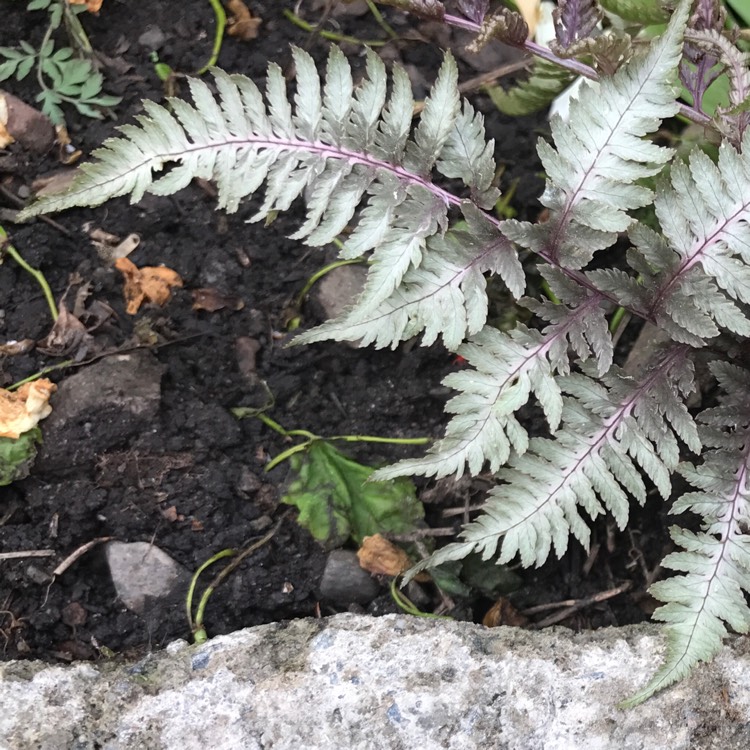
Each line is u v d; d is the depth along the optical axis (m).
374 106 0.30
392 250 0.30
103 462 0.34
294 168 0.31
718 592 0.30
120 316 0.36
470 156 0.31
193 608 0.33
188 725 0.29
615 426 0.31
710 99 0.36
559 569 0.35
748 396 0.32
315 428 0.36
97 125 0.38
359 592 0.34
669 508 0.36
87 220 0.37
